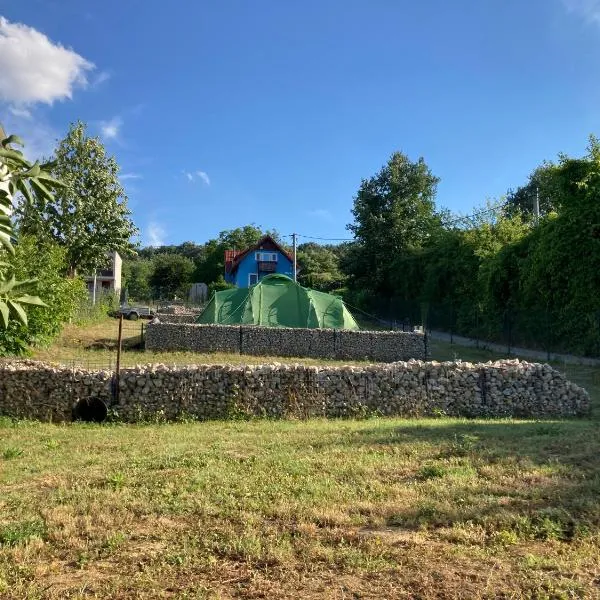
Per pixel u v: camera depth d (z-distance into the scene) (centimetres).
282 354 2080
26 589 379
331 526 475
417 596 357
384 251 4509
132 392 1130
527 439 770
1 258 284
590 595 348
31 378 1141
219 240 7700
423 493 543
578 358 1966
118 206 3003
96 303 3291
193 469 651
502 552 412
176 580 388
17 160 254
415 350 2120
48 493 584
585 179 1848
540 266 2016
